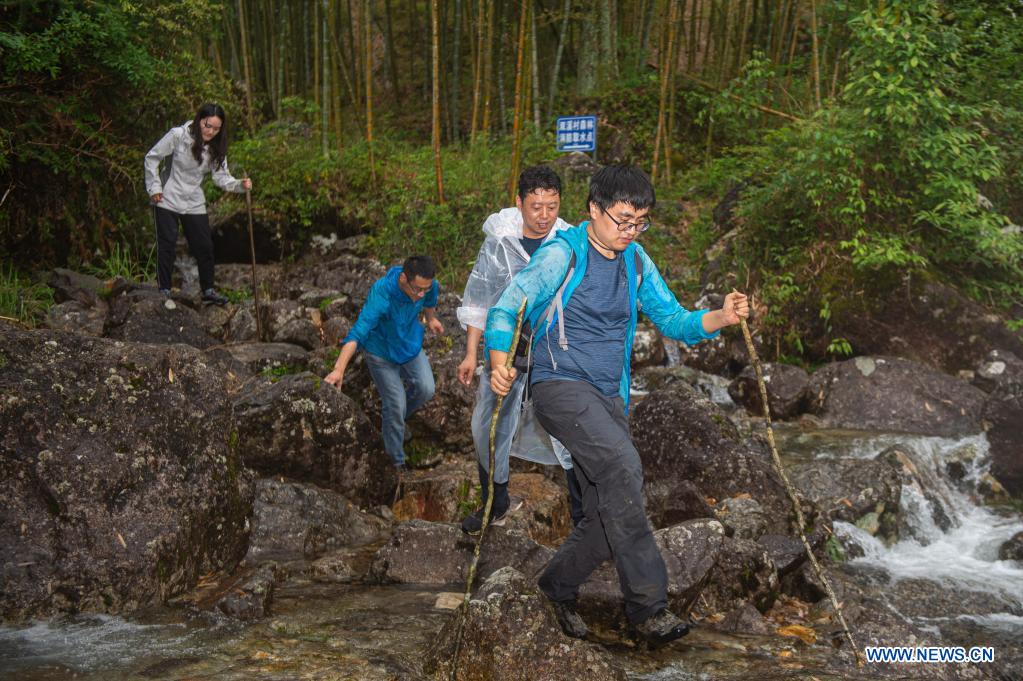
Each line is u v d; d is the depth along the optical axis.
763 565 3.95
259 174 9.85
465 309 3.82
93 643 3.24
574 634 3.29
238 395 5.17
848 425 6.55
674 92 12.12
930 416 6.44
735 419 6.53
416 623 3.50
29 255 8.45
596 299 3.05
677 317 3.23
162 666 3.03
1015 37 7.85
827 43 10.07
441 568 4.05
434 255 9.02
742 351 7.71
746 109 10.12
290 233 9.75
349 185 9.78
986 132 7.62
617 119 12.73
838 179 7.55
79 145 8.44
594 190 2.99
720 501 5.10
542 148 10.85
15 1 7.66
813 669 3.24
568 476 3.47
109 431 3.84
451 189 9.36
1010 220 7.93
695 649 3.43
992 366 6.81
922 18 7.37
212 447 4.09
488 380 3.69
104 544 3.64
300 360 6.44
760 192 8.28
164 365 4.11
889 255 6.92
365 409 5.89
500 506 4.00
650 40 14.32
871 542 4.97
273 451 4.91
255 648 3.21
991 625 3.99
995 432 6.14
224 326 7.57
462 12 14.27
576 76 14.38
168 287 7.70
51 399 3.79
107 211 8.87
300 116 12.10
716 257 8.66
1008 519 5.41
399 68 16.58
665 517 4.60
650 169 11.88
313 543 4.57
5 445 3.65
